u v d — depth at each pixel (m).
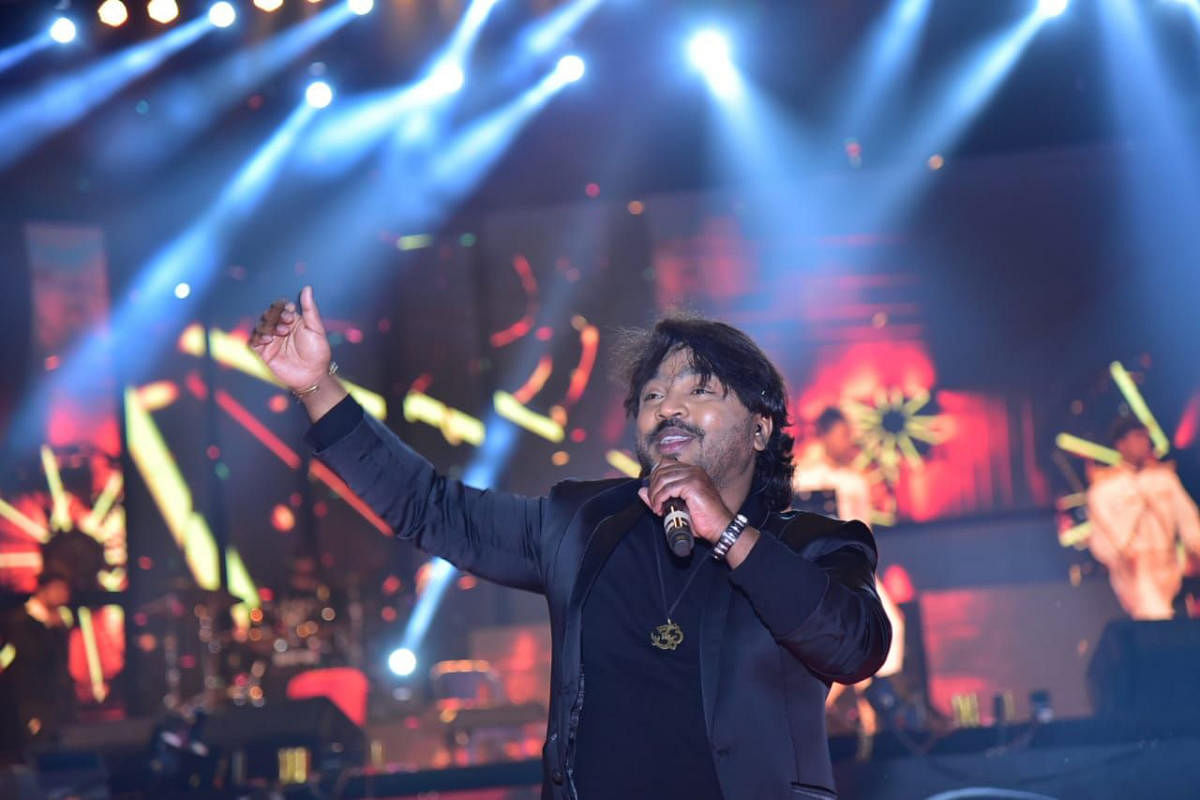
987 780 7.83
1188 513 14.41
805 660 3.12
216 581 16.77
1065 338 18.42
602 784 3.17
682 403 3.52
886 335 18.58
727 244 18.45
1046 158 18.20
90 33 14.48
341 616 14.70
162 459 16.61
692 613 3.30
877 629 3.12
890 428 18.55
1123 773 7.71
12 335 15.58
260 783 8.40
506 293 18.53
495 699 13.37
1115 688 7.90
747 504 3.54
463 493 3.67
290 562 15.44
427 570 17.05
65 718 12.80
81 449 15.98
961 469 18.42
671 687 3.22
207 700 13.16
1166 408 18.08
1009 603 14.09
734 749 3.14
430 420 18.25
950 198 18.44
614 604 3.35
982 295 18.50
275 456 17.53
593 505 3.54
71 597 14.53
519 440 18.38
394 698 12.76
